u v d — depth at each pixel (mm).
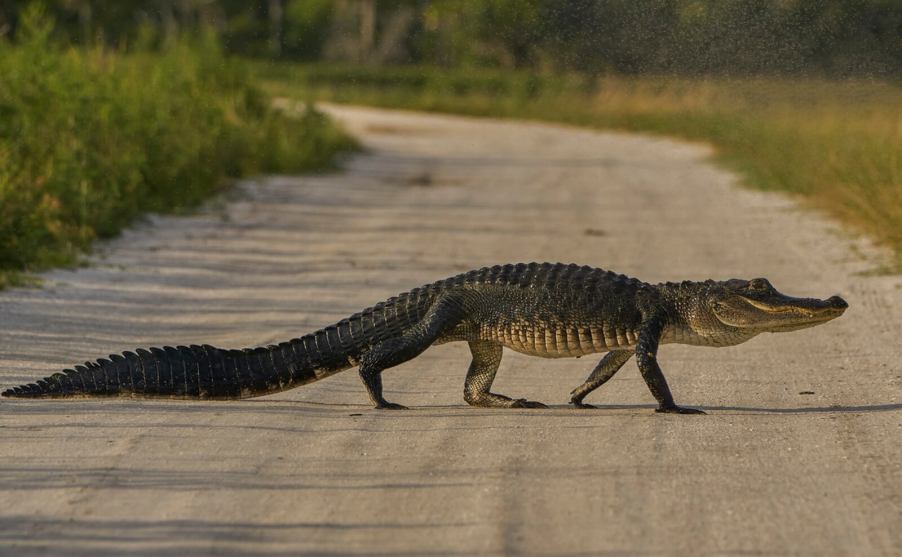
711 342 20328
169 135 53562
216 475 15508
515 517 13883
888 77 59719
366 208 53750
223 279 34719
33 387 19734
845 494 14852
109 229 40781
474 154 85750
